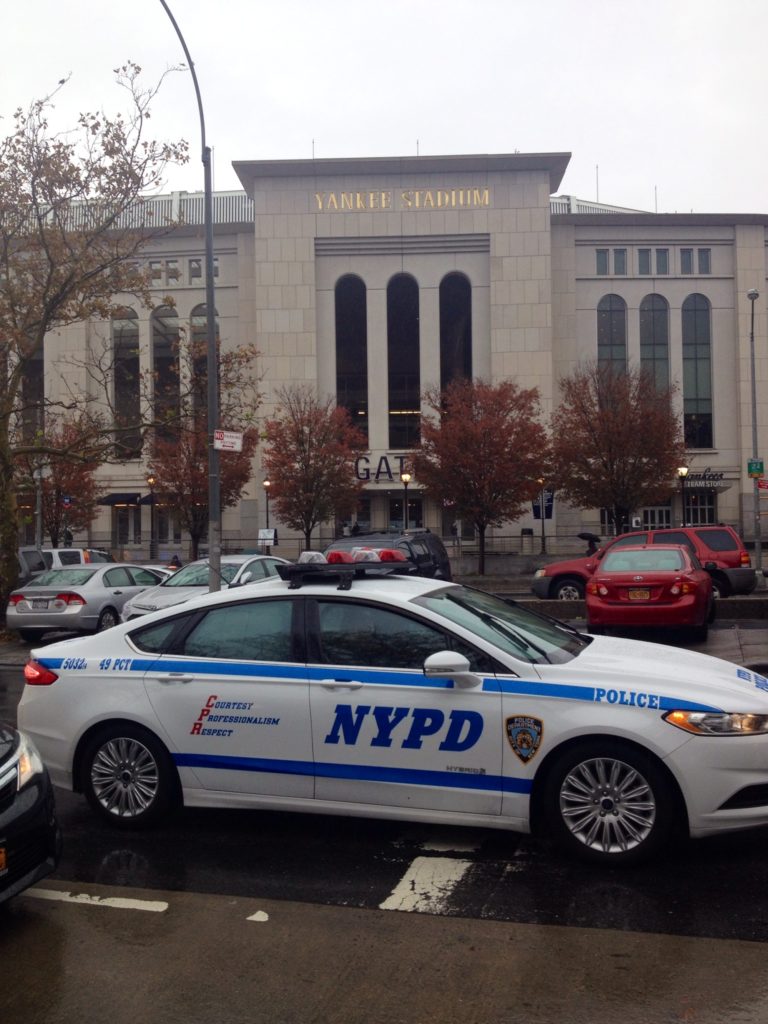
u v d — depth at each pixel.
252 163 48.19
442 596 6.05
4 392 17.73
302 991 3.83
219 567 15.16
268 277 48.72
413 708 5.34
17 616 16.55
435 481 35.97
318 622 5.72
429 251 49.06
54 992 3.88
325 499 38.62
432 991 3.81
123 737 5.94
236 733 5.68
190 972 4.02
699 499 50.69
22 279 17.69
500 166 48.38
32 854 4.52
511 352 48.25
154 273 18.17
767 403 50.19
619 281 50.94
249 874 5.18
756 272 50.78
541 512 39.38
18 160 16.50
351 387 49.75
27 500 36.47
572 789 5.15
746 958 4.04
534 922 4.44
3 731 4.97
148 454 39.69
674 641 13.97
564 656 5.68
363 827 5.96
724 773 4.91
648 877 4.97
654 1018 3.57
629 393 37.25
